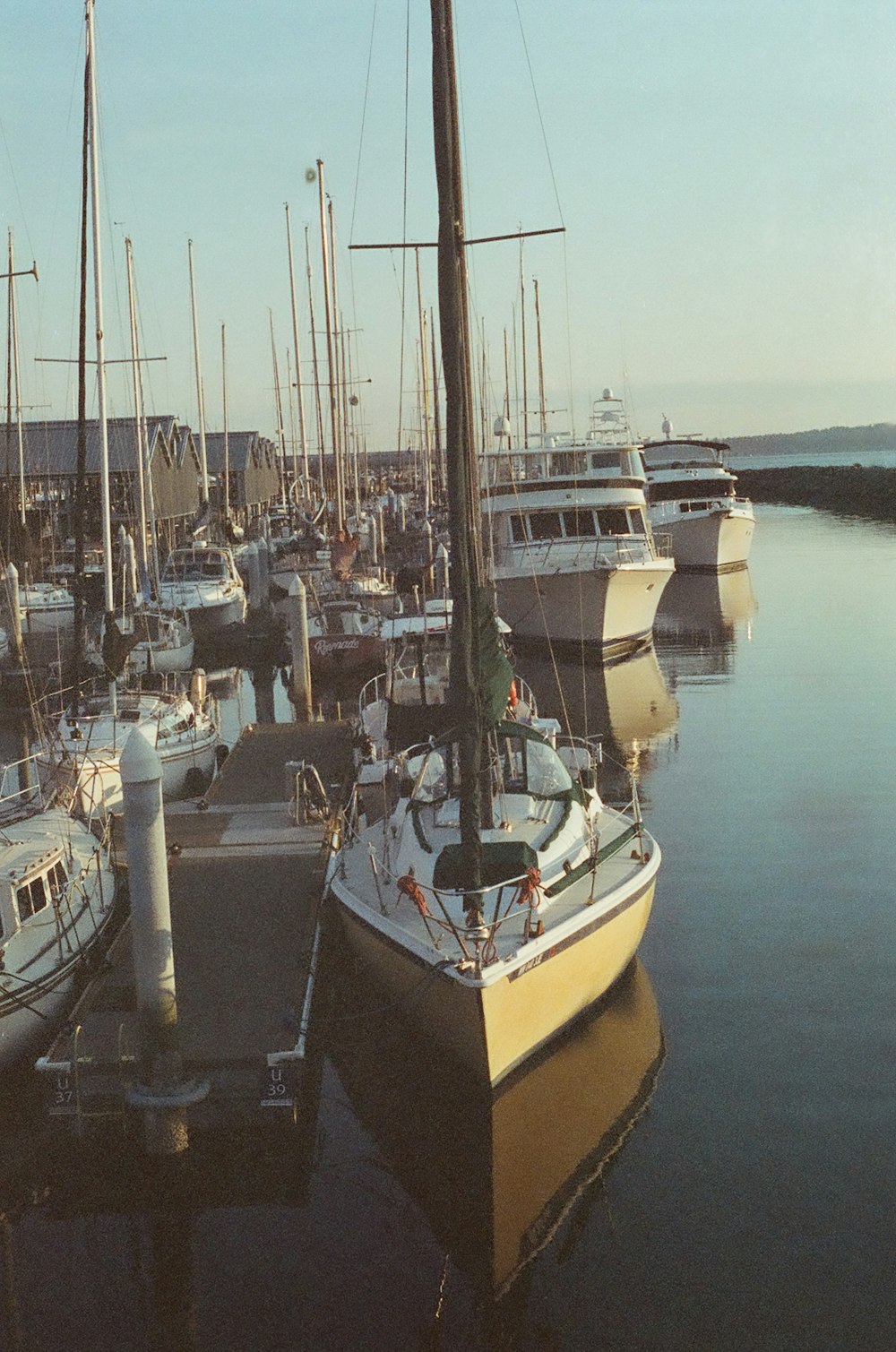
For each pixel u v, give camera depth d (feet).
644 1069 34.27
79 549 62.39
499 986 31.42
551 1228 28.09
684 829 54.54
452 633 33.32
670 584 149.48
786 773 63.05
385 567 137.08
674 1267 26.61
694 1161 30.12
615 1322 25.17
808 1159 29.91
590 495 100.53
